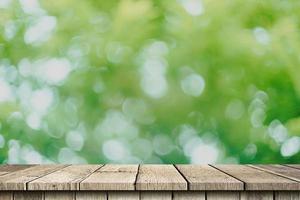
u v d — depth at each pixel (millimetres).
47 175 1521
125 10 2414
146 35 2406
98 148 2391
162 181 1346
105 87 2406
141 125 2395
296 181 1338
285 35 2391
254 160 2385
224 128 2389
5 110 2418
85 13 2418
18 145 2412
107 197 1334
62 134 2408
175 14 2412
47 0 2428
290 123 2389
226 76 2395
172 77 2400
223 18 2406
